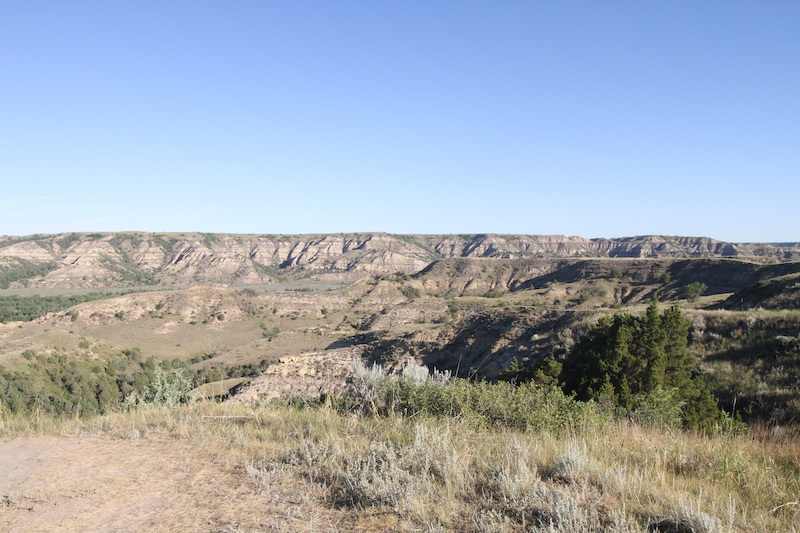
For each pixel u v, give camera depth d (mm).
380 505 3711
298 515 3643
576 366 19656
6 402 29672
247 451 5531
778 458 5367
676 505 3648
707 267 85375
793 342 17875
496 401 7648
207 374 48625
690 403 14133
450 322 52406
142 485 4461
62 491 4355
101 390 44125
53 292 179750
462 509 3680
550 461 4777
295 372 41406
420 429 5672
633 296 84438
